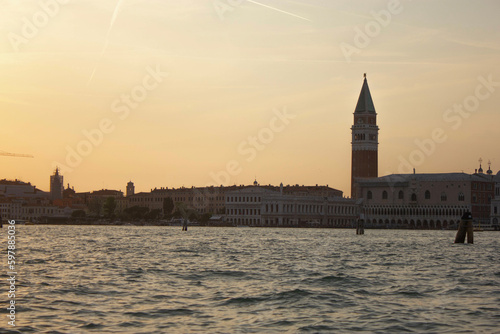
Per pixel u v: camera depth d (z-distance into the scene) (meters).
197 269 112.62
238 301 80.06
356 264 123.94
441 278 102.06
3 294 82.94
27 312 72.62
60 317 70.44
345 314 73.50
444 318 71.50
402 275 105.62
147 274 104.44
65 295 83.06
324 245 186.75
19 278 97.88
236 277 101.81
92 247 170.75
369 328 67.25
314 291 87.25
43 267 114.56
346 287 91.62
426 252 157.88
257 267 117.00
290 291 86.19
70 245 179.00
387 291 88.38
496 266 121.88
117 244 186.62
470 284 95.25
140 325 67.50
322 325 68.31
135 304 77.81
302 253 152.25
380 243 199.88
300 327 67.56
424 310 75.62
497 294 86.38
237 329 66.56
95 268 113.38
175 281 96.75
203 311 74.31
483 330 66.50
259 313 73.75
